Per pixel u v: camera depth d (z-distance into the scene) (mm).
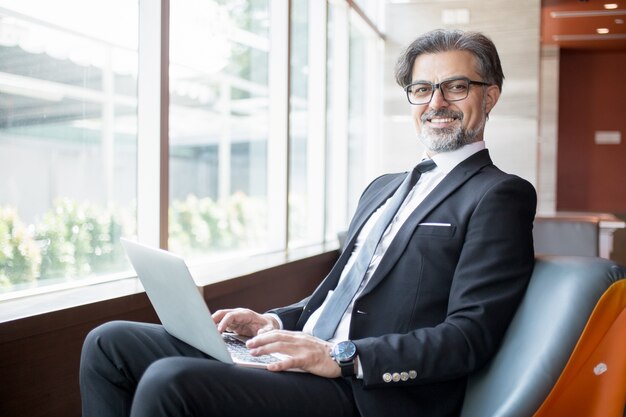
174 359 1181
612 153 9359
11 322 1433
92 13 1990
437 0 4824
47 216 1858
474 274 1346
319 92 3789
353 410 1288
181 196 2766
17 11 1760
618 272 1238
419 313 1407
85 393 1358
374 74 4918
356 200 4816
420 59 1666
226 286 2244
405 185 1629
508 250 1358
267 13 3217
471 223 1404
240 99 3162
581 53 9328
